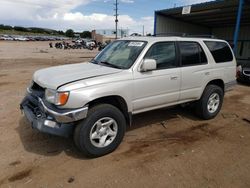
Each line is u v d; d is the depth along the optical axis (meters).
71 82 3.32
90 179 3.06
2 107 5.72
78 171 3.23
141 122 5.04
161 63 4.24
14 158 3.50
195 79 4.75
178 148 3.94
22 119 4.96
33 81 3.96
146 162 3.49
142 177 3.12
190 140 4.25
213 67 5.10
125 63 4.00
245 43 18.95
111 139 3.69
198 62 4.86
